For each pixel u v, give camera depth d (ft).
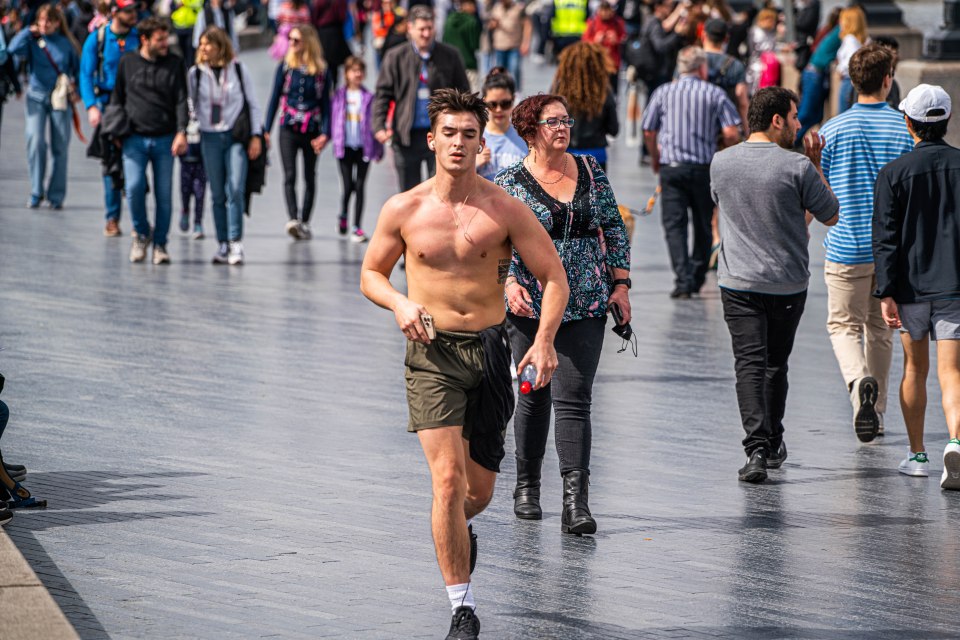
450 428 46.03
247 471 64.28
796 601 50.03
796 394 83.20
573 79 99.66
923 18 375.86
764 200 65.57
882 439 74.08
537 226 48.01
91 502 59.00
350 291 110.52
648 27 197.36
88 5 203.21
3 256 120.67
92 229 136.67
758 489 64.34
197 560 52.31
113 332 93.56
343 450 68.23
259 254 127.13
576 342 58.08
